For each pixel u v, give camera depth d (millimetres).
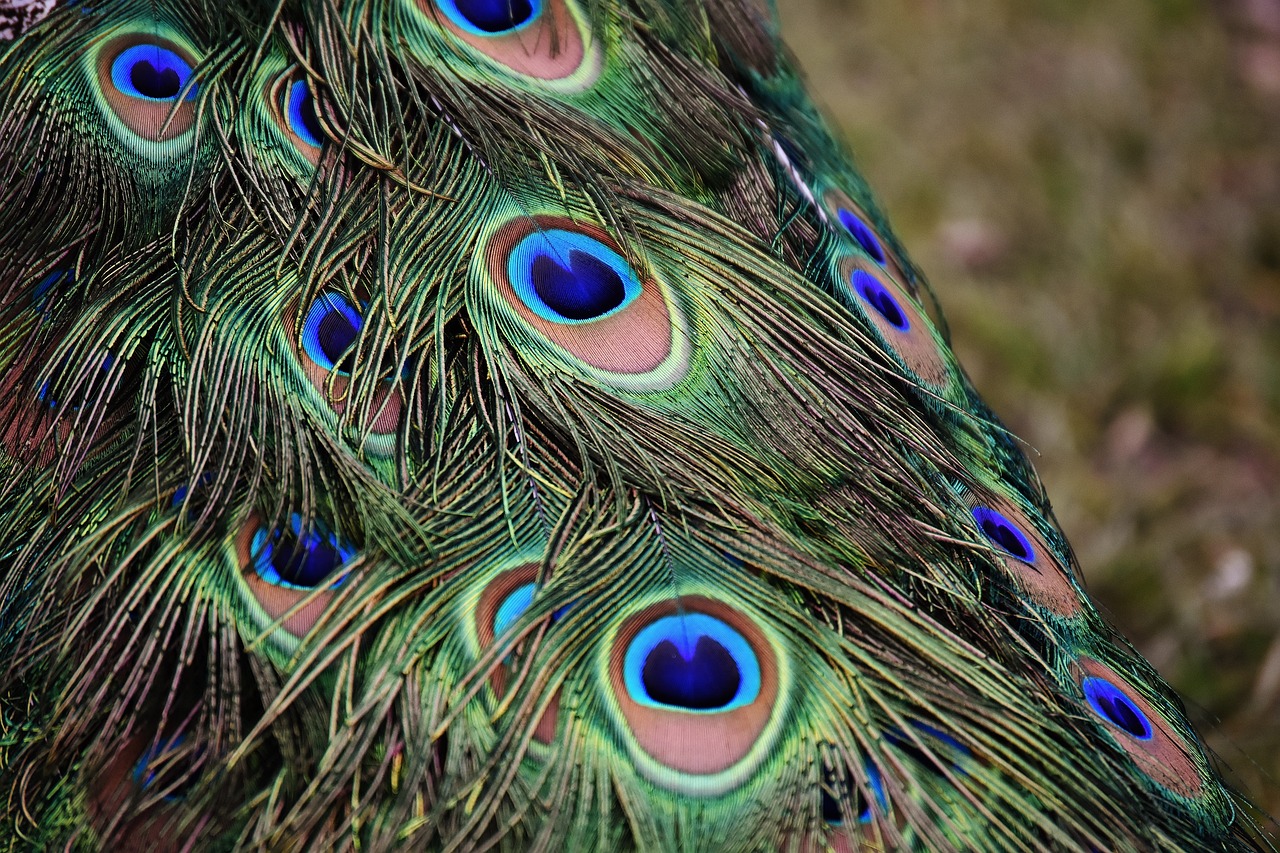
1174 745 996
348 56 999
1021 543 1012
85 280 996
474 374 976
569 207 995
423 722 946
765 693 954
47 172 1007
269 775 949
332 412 972
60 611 966
